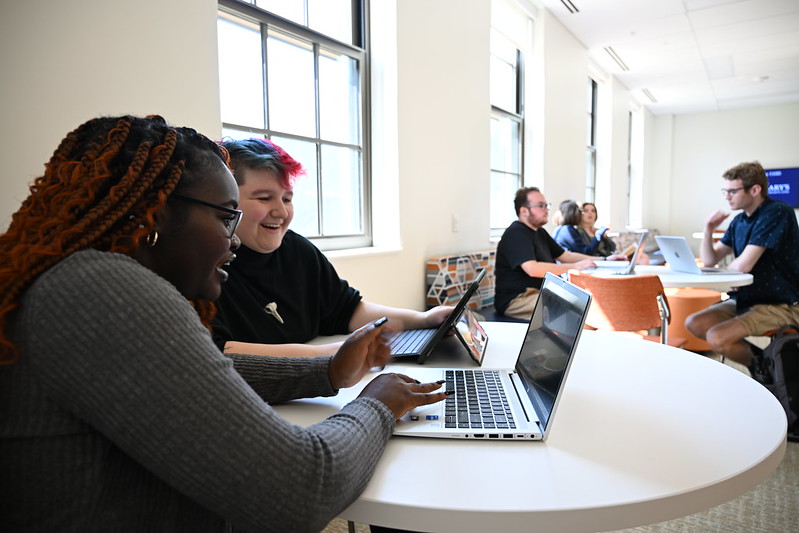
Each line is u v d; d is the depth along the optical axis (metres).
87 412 0.45
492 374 1.03
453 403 0.85
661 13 5.00
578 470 0.63
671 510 0.57
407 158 2.98
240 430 0.48
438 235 3.35
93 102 1.39
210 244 0.61
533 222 3.31
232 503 0.47
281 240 1.36
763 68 6.94
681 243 2.77
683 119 10.18
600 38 5.73
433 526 0.55
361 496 0.58
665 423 0.77
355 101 2.85
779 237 2.63
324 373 0.89
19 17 1.23
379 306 1.55
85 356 0.44
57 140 1.31
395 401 0.74
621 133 7.91
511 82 4.86
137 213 0.54
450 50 3.38
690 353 1.19
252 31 2.20
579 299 0.77
